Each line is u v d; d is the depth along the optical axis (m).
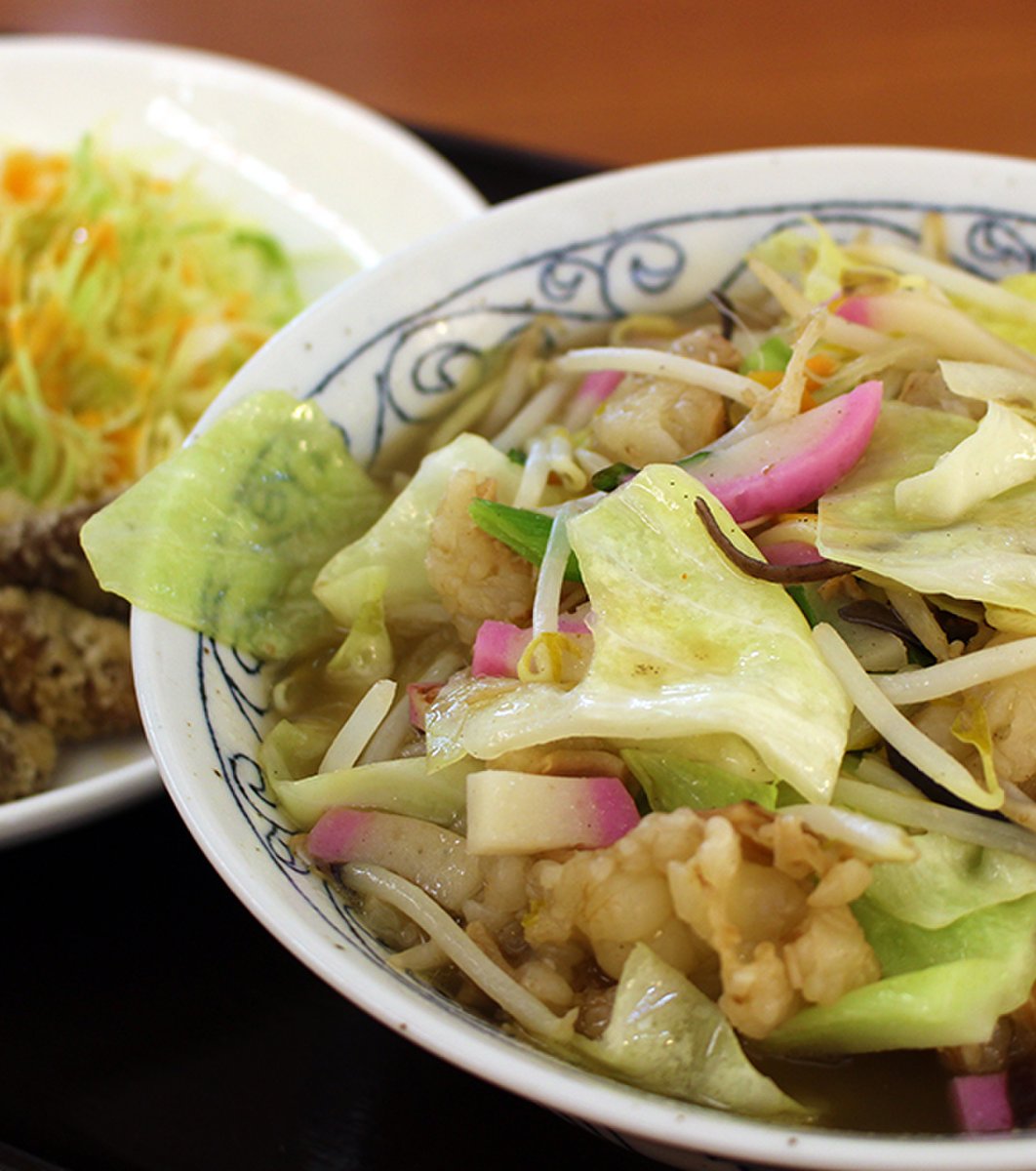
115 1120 0.36
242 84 0.65
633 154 0.63
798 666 0.32
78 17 0.75
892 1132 0.31
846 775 0.33
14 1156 0.35
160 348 0.58
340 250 0.61
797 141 0.63
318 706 0.37
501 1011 0.32
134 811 0.42
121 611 0.47
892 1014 0.30
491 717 0.32
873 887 0.31
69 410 0.57
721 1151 0.28
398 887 0.33
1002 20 0.69
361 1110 0.36
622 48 0.70
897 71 0.67
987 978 0.30
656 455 0.37
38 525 0.46
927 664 0.33
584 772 0.33
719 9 0.72
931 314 0.39
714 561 0.33
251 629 0.37
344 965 0.30
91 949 0.39
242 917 0.39
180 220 0.62
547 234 0.42
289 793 0.34
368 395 0.41
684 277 0.43
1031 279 0.41
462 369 0.42
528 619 0.36
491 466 0.39
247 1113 0.36
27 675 0.45
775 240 0.43
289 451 0.39
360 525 0.40
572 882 0.31
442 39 0.72
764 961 0.30
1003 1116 0.31
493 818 0.32
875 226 0.43
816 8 0.71
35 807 0.40
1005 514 0.34
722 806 0.32
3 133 0.66
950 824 0.32
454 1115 0.36
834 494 0.34
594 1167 0.35
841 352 0.39
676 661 0.32
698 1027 0.30
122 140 0.66
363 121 0.62
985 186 0.42
